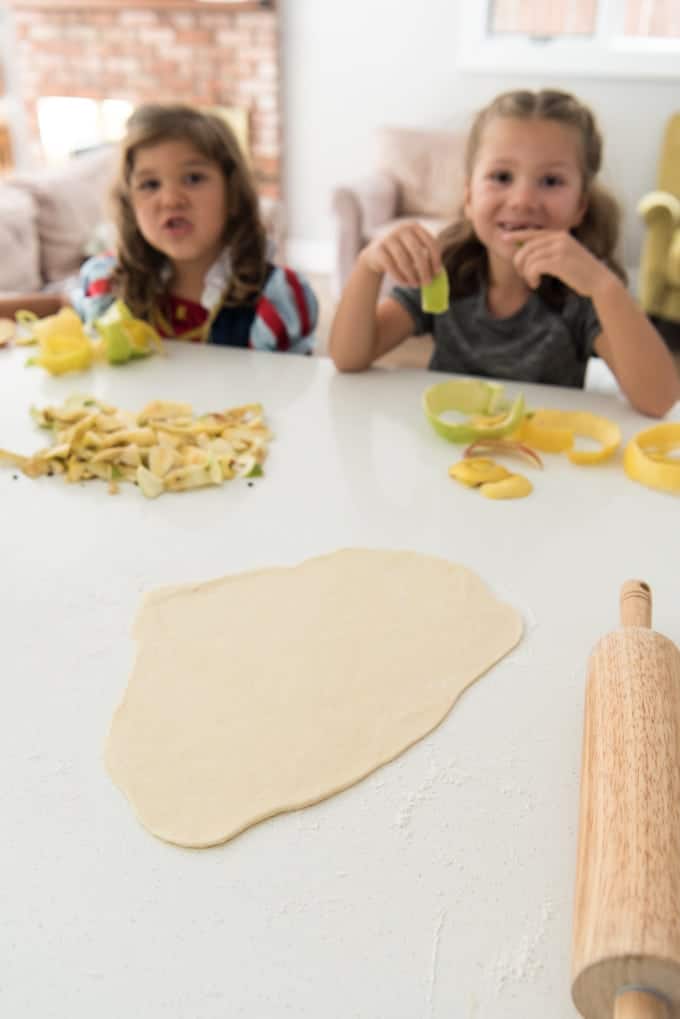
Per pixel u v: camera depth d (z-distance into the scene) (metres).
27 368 1.16
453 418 1.03
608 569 0.72
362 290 1.13
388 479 0.88
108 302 1.44
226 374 1.15
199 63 4.32
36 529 0.77
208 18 4.20
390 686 0.59
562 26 3.84
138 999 0.40
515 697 0.58
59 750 0.53
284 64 4.28
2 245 2.73
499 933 0.43
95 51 4.45
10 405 1.04
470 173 1.31
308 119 4.37
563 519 0.80
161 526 0.78
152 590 0.69
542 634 0.64
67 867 0.46
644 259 3.36
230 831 0.48
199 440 0.93
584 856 0.40
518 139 1.20
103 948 0.42
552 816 0.49
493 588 0.70
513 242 1.23
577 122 1.22
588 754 0.46
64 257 3.10
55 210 3.04
